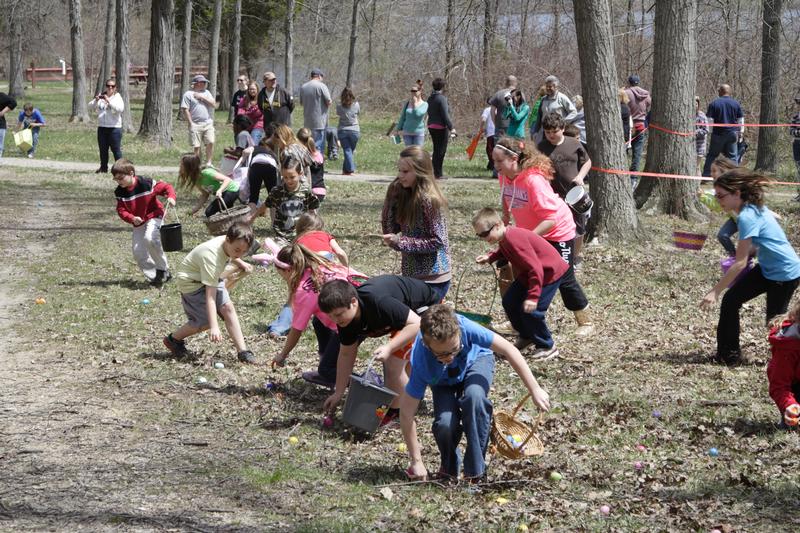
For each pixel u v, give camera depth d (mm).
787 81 26578
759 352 7797
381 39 42000
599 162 12805
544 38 32500
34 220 14500
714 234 13836
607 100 12664
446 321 4559
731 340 7379
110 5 43531
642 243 12789
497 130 19672
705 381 6945
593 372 7184
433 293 5773
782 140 25531
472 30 29406
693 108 15062
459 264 11500
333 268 6418
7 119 36875
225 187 11961
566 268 7285
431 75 37125
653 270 11305
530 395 4922
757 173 6906
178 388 6738
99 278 10516
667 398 6539
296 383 6859
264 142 11023
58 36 60406
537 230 7621
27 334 8164
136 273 10820
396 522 4535
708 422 6020
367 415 5430
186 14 42000
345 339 5531
